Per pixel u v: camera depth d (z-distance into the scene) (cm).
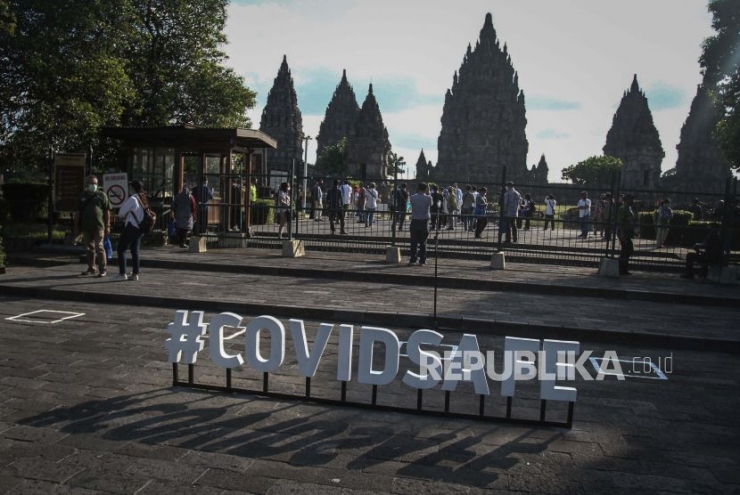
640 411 662
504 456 529
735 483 492
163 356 805
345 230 2002
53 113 2278
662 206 2345
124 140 2105
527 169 12281
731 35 3103
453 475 488
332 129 13212
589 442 568
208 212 2083
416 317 1053
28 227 2386
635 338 1002
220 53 3216
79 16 2200
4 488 447
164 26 3031
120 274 1361
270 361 648
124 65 2664
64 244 1978
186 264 1586
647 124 10344
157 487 455
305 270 1520
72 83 2269
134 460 498
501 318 1070
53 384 680
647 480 493
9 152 2472
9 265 1678
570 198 3378
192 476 473
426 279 1458
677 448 562
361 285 1405
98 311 1085
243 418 596
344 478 476
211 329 655
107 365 757
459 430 584
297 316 1095
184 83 3083
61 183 1892
